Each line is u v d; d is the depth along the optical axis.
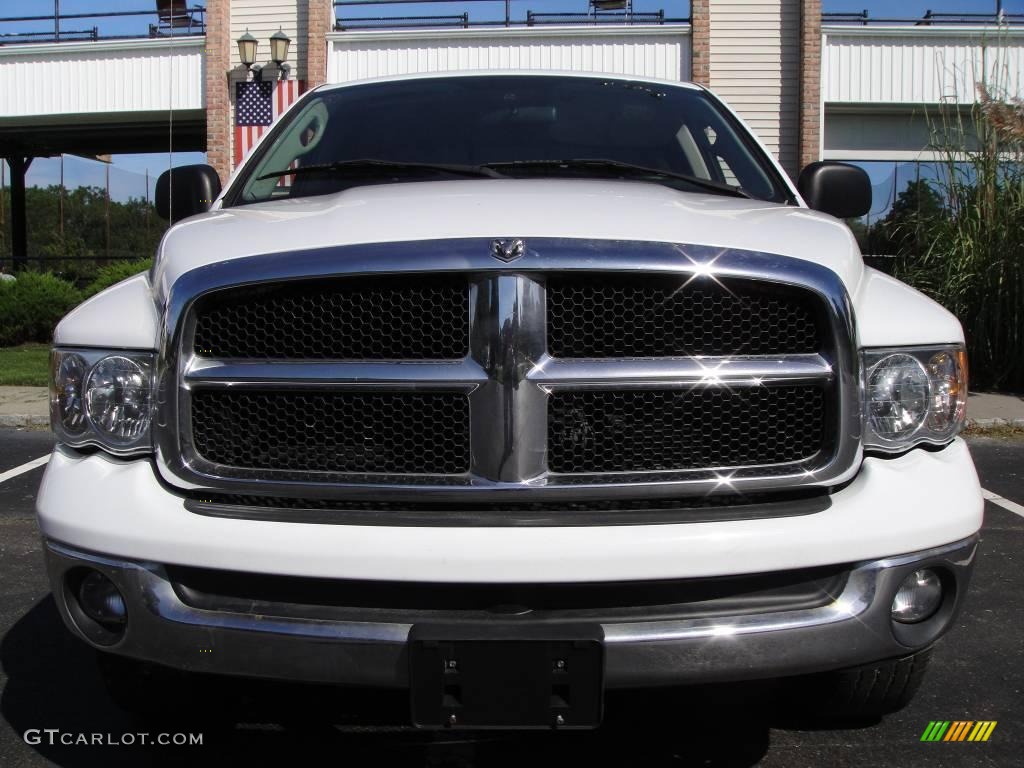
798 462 2.03
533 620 1.91
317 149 3.31
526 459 1.96
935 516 2.04
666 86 3.69
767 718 2.78
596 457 2.00
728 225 2.17
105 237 31.84
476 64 15.23
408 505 1.99
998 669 3.16
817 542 1.94
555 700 1.90
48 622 3.57
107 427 2.13
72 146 22.30
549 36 15.02
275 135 3.46
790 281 2.01
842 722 2.74
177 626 1.98
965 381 2.24
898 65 14.95
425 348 2.01
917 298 2.30
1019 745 2.62
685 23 15.05
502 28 15.23
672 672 1.92
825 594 2.00
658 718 2.78
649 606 1.94
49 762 2.54
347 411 2.02
